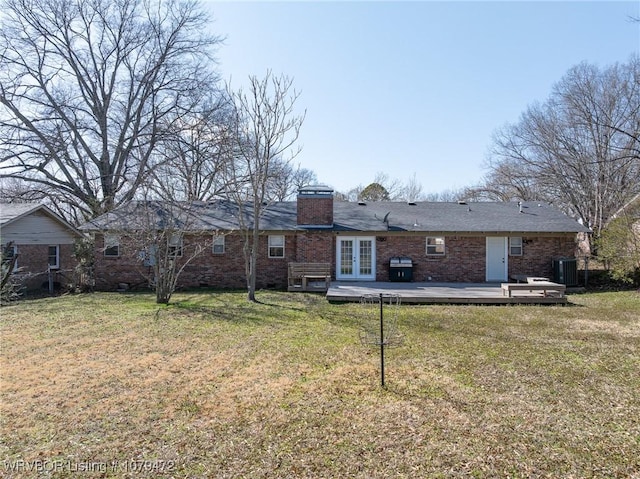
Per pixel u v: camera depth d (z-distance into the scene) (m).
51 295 15.83
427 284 15.54
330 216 16.89
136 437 4.04
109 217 17.31
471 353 6.86
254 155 16.75
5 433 4.14
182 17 23.56
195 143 21.70
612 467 3.44
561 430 4.12
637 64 22.80
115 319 10.03
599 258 17.27
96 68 23.16
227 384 5.49
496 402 4.83
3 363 6.46
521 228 16.28
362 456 3.64
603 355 6.72
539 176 28.44
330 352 6.97
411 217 17.92
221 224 16.98
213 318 10.02
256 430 4.16
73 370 6.11
